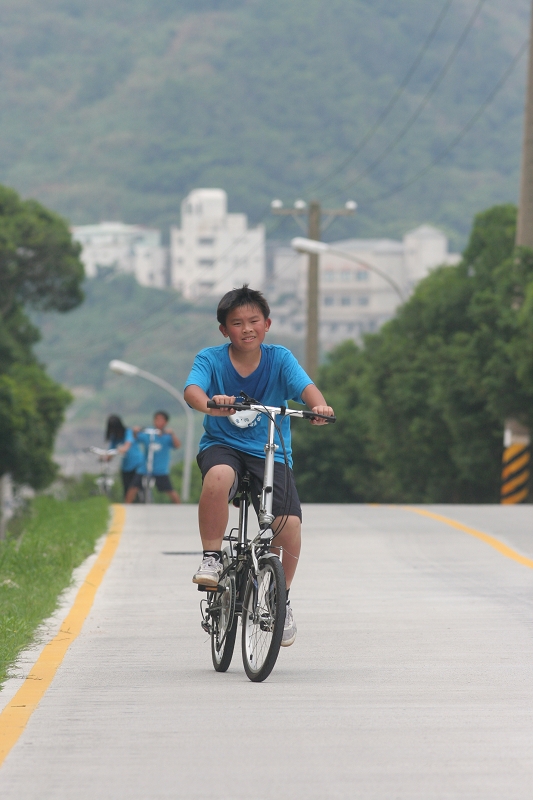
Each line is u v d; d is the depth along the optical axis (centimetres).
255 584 2019
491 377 8238
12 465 12669
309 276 12488
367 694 1933
